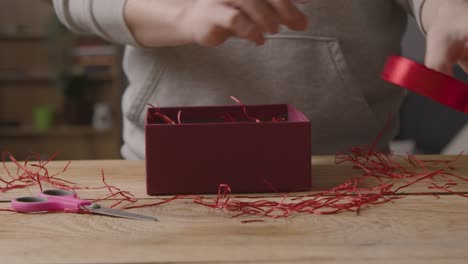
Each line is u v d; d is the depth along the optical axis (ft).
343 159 4.43
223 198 3.63
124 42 4.76
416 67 3.56
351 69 5.08
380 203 3.51
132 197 3.66
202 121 4.13
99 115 16.20
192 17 4.17
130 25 4.61
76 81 16.17
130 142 5.29
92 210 3.34
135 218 3.30
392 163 4.32
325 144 5.21
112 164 4.33
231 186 3.71
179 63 5.02
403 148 10.43
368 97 5.20
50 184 3.90
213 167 3.69
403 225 3.21
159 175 3.67
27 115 17.34
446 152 9.63
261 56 4.99
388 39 5.18
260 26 3.89
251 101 5.03
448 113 10.51
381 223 3.23
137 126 5.27
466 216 3.32
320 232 3.13
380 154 4.48
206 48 4.99
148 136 3.65
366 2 5.04
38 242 3.04
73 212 3.40
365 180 3.93
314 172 4.12
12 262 2.86
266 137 3.69
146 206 3.50
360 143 5.25
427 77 3.55
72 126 16.38
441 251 2.93
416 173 4.06
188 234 3.12
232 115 4.15
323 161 4.39
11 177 4.05
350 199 3.58
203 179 3.69
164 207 3.49
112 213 3.32
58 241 3.05
